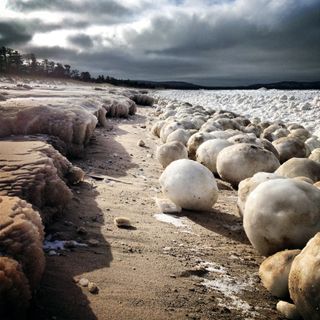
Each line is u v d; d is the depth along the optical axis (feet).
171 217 15.11
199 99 126.93
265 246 11.55
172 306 8.75
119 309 8.27
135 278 9.72
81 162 23.54
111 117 54.13
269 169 20.36
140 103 94.27
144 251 11.51
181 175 15.96
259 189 11.97
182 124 34.40
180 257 11.46
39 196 12.04
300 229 10.95
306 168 17.19
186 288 9.68
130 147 30.58
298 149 26.45
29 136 21.72
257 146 21.03
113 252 11.10
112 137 34.55
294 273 8.44
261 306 9.32
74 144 24.17
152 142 34.83
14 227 8.03
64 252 10.58
